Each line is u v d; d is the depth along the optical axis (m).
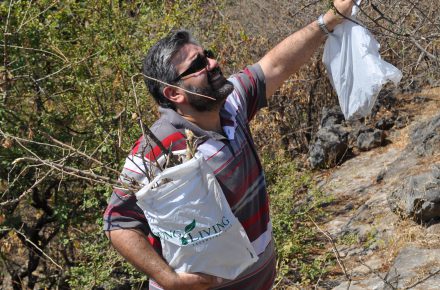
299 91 9.54
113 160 6.22
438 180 6.22
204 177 2.61
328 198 7.07
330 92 9.70
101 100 6.80
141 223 2.72
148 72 2.83
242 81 3.06
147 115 6.41
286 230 6.68
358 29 3.19
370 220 6.86
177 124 2.77
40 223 7.97
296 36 3.16
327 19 3.14
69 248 7.90
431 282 5.27
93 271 6.19
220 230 2.63
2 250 7.85
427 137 7.91
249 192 2.82
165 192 2.59
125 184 2.70
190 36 2.82
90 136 6.83
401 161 8.01
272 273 2.98
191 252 2.64
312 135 9.70
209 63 2.77
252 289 2.87
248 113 3.05
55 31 7.04
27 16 7.00
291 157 9.20
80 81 6.76
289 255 6.44
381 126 9.41
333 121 9.47
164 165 2.70
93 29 7.01
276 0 8.79
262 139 8.14
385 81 3.14
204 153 2.74
